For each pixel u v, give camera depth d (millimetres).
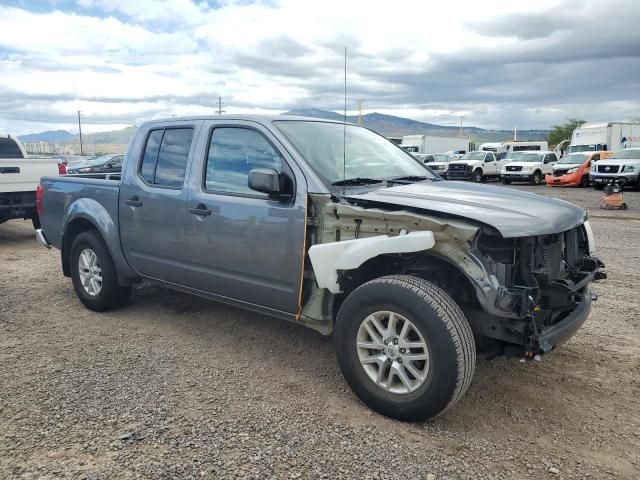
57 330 5066
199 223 4406
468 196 3736
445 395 3150
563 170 27781
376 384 3461
